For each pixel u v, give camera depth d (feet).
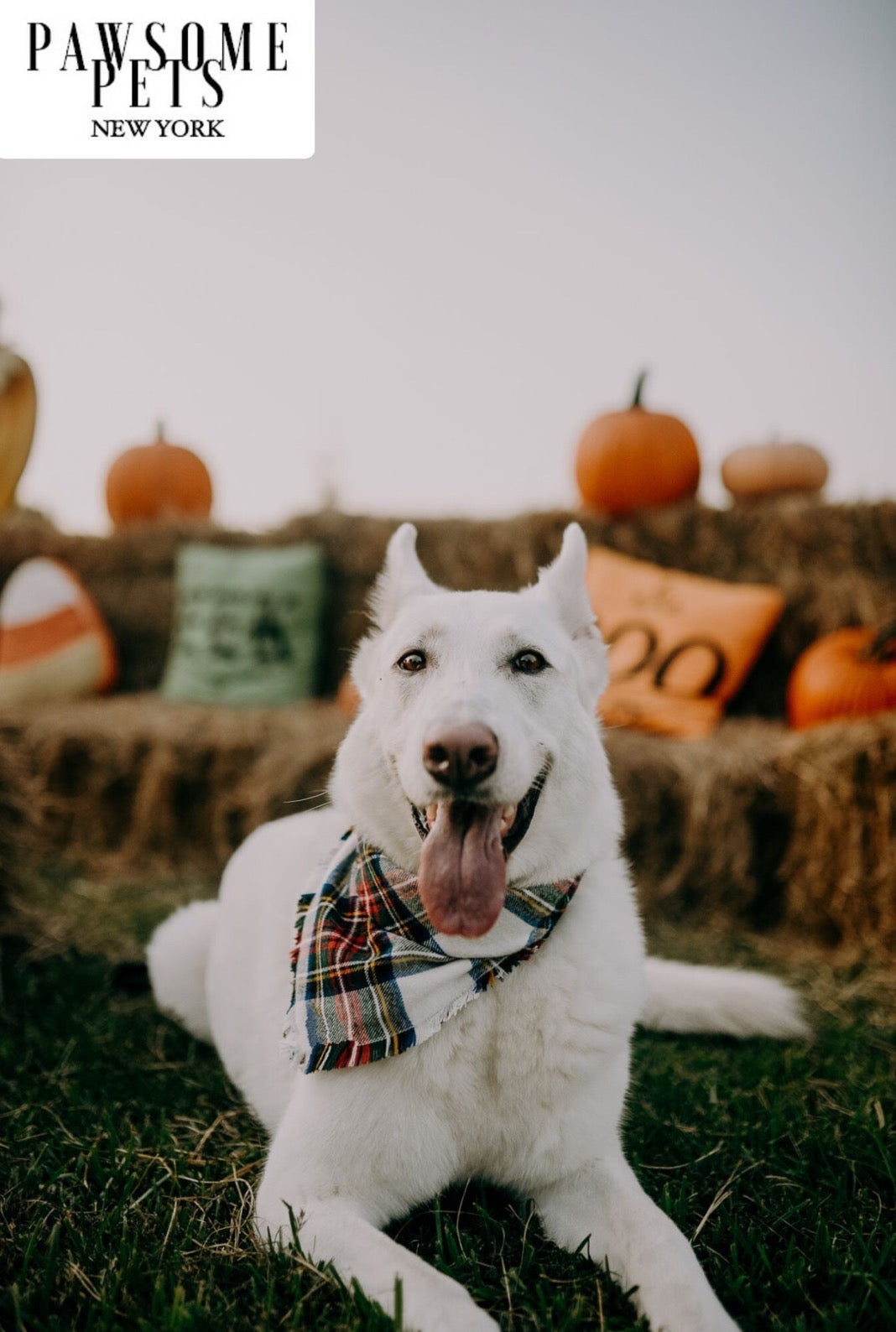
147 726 16.71
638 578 16.96
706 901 13.47
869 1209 6.45
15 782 11.36
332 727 15.92
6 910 11.23
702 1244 6.03
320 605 20.33
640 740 14.43
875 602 16.25
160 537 21.90
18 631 19.84
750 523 17.34
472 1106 6.12
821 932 12.55
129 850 16.53
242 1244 6.05
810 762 12.64
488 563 19.19
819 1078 8.66
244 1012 7.90
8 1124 7.72
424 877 6.07
